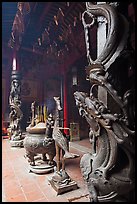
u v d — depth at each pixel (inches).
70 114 471.2
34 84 627.8
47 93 637.3
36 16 333.1
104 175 72.7
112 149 72.2
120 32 74.0
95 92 89.1
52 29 369.7
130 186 70.8
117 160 74.0
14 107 353.4
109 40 73.4
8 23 395.9
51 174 176.2
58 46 431.2
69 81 478.6
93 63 74.5
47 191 138.6
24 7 284.4
